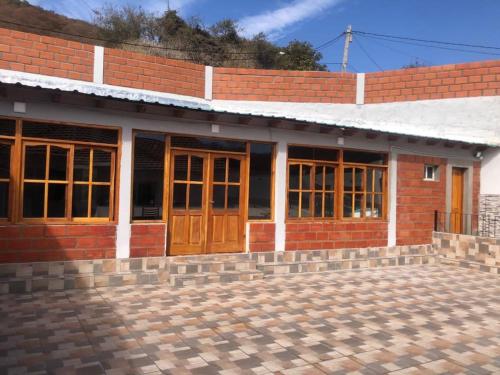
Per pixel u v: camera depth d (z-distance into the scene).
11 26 30.27
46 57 10.24
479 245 10.23
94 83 10.71
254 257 8.87
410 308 6.73
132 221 7.75
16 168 6.86
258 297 7.04
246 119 8.43
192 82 12.08
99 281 7.27
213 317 5.92
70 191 7.29
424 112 12.57
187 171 8.37
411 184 10.94
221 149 8.66
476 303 7.16
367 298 7.27
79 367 4.24
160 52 31.91
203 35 35.88
